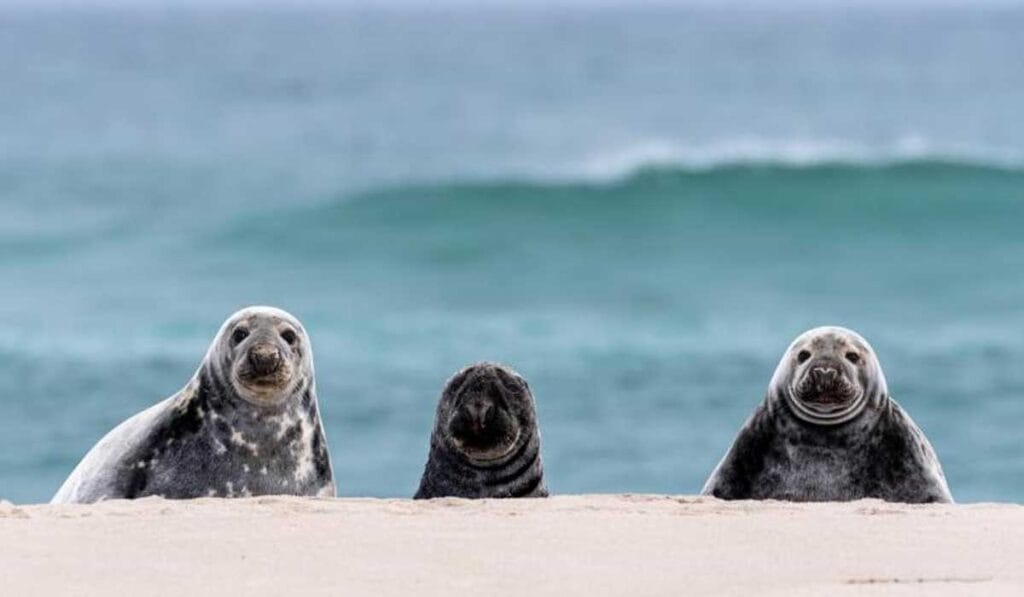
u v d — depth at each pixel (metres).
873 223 132.88
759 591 24.28
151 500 32.72
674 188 136.25
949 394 81.81
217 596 23.75
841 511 31.11
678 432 74.62
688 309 107.88
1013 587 24.48
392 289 115.69
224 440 39.78
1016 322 102.31
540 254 127.12
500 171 171.38
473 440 38.97
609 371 87.25
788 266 122.94
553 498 33.56
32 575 24.83
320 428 41.31
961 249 127.12
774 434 42.62
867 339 96.75
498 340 97.00
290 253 129.00
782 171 136.88
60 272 121.38
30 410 79.12
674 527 28.92
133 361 90.25
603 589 24.38
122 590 24.02
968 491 67.12
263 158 198.88
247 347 39.75
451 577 24.98
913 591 24.19
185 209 144.75
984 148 186.75
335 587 24.30
